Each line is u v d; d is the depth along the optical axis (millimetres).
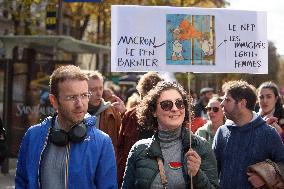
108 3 29438
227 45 7184
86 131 5547
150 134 8586
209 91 18250
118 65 6941
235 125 7469
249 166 7230
